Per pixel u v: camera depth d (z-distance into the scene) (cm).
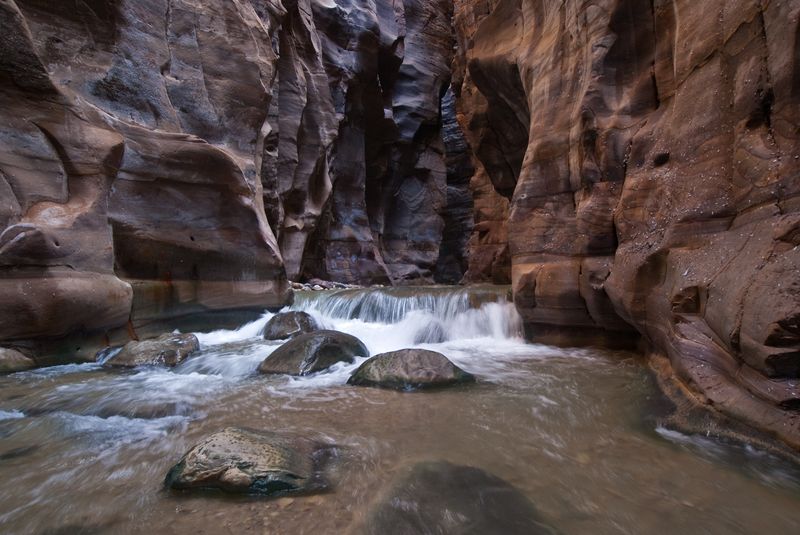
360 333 829
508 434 338
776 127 345
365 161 2295
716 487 255
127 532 217
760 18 359
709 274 372
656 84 573
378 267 2086
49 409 410
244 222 895
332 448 312
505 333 793
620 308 543
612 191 602
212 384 496
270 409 407
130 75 768
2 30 574
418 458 295
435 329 798
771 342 284
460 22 1664
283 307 991
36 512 234
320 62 1708
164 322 760
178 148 778
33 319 558
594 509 234
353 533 213
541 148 726
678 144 471
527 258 722
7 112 580
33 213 586
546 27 807
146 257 738
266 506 237
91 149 654
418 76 2494
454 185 2752
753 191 354
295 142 1474
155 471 283
